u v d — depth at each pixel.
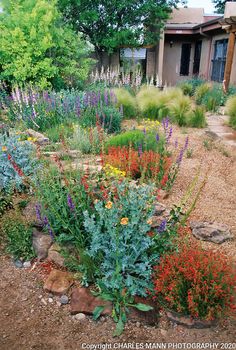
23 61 9.56
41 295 2.76
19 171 3.39
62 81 10.59
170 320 2.50
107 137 5.93
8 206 3.68
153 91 9.51
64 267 2.98
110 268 2.73
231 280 2.43
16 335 2.41
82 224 3.02
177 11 17.11
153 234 2.87
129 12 14.74
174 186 4.39
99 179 3.29
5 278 2.95
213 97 11.07
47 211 3.13
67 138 5.79
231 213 3.86
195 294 2.40
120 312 2.51
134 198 2.82
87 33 15.12
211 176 4.84
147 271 2.62
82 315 2.56
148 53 18.08
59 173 3.66
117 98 8.59
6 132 4.84
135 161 4.35
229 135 7.32
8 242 3.32
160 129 7.57
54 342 2.36
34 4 10.45
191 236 3.37
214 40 15.37
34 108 7.10
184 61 18.28
